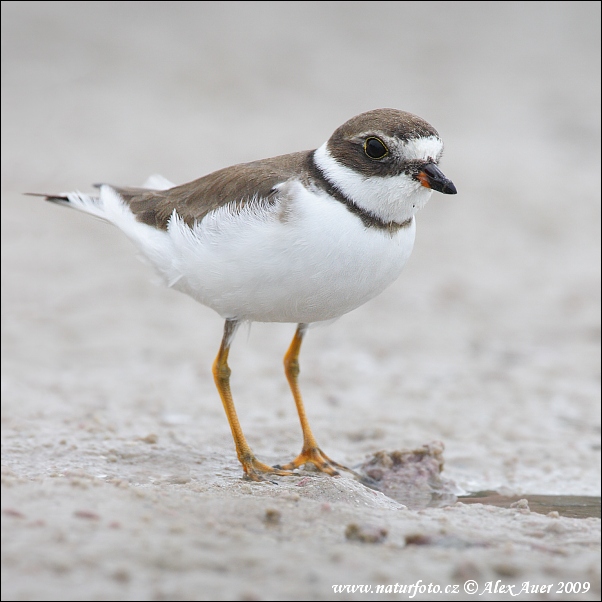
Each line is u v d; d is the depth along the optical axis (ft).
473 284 59.11
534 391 43.65
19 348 47.19
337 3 122.21
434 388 43.80
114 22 112.16
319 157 29.12
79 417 37.78
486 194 75.77
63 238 66.23
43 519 20.70
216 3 120.16
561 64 107.24
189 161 78.28
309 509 23.98
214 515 22.81
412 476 32.09
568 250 65.36
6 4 110.01
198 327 51.98
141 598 18.01
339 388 43.57
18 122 85.92
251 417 38.99
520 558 21.21
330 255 27.99
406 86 101.14
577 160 84.48
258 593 18.56
